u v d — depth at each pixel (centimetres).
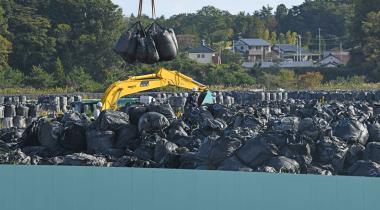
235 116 5209
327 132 4256
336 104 7444
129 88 9056
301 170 3869
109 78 19612
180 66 19875
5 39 19325
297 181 2395
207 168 3959
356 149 4119
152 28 3603
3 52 19188
